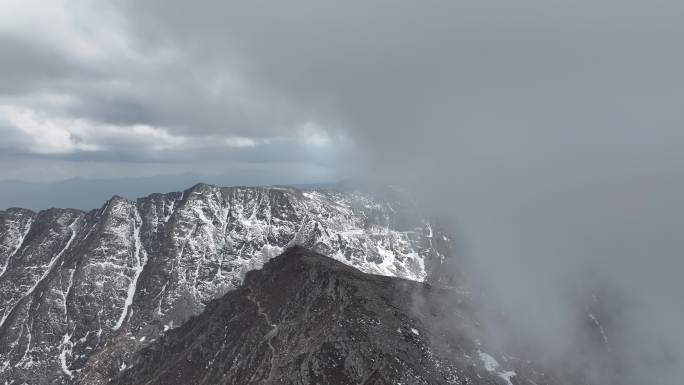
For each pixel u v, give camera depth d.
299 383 151.75
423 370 151.88
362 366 151.25
